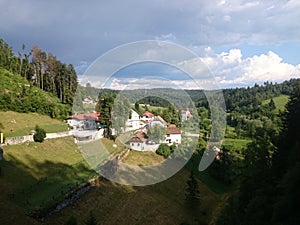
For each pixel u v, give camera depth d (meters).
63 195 22.36
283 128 18.36
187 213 25.31
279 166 16.77
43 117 45.81
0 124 36.97
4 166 25.50
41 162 28.89
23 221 18.69
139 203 24.41
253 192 17.30
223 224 19.11
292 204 13.02
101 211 22.72
